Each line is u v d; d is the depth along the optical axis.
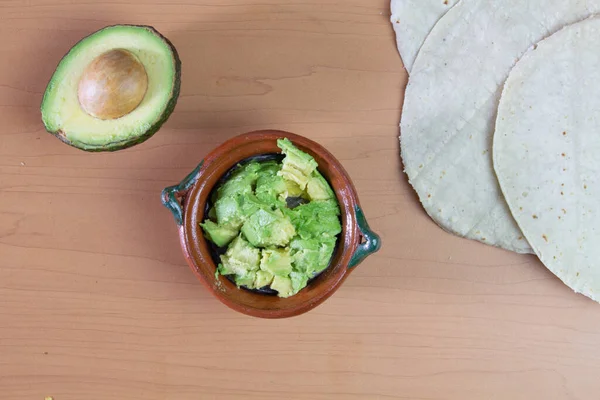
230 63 0.49
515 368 0.49
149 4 0.49
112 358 0.49
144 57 0.44
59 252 0.49
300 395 0.49
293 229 0.42
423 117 0.48
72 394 0.49
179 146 0.48
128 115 0.44
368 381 0.49
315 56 0.49
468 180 0.48
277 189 0.43
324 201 0.44
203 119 0.48
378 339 0.49
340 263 0.44
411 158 0.48
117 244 0.49
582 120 0.47
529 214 0.47
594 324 0.49
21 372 0.49
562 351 0.49
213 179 0.44
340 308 0.49
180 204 0.43
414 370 0.49
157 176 0.49
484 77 0.47
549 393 0.49
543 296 0.49
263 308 0.44
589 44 0.46
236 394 0.49
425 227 0.49
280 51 0.49
